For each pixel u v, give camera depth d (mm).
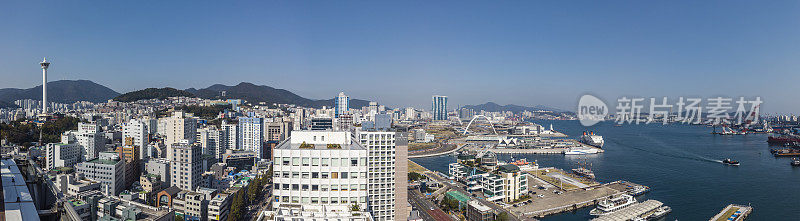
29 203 71188
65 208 85625
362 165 114688
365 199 114875
